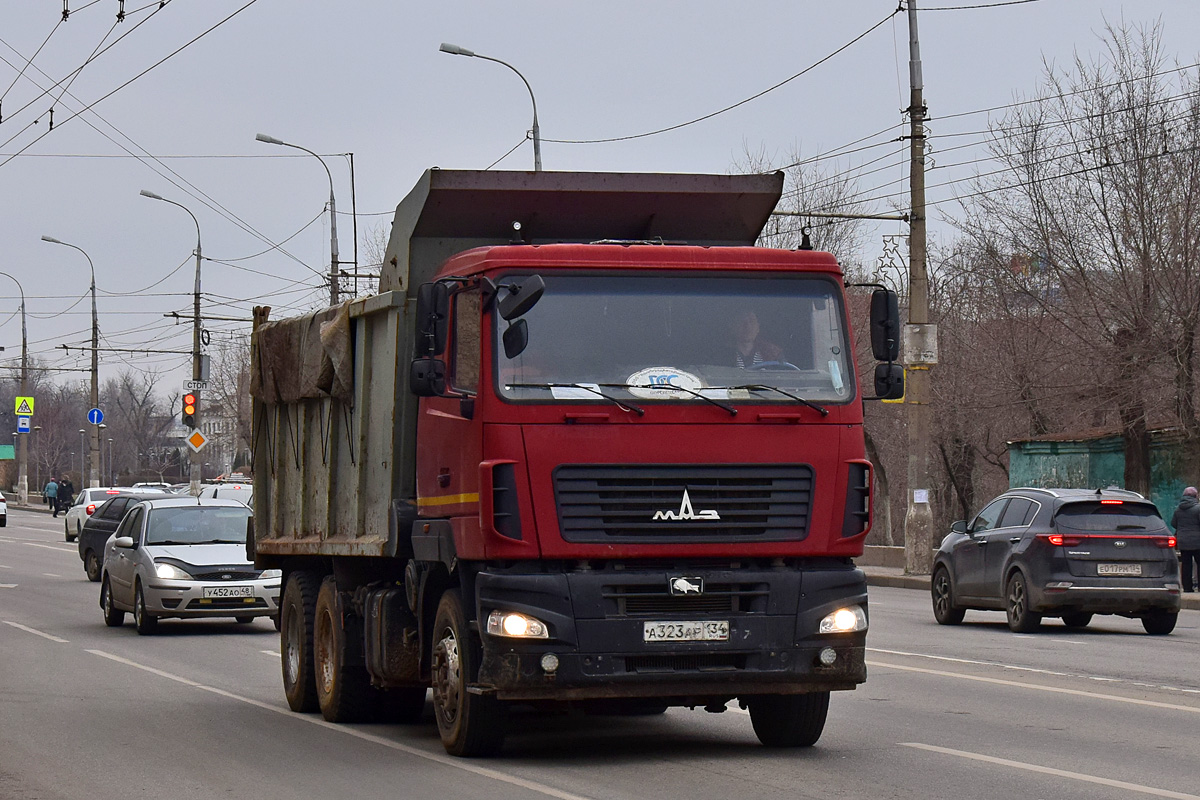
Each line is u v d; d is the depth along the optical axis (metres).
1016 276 68.50
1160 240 59.09
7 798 16.47
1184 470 63.38
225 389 177.62
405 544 19.75
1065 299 64.75
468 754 18.75
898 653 32.44
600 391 17.30
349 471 22.03
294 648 24.88
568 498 17.02
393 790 16.50
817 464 17.62
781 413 17.58
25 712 24.30
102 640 38.16
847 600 17.53
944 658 31.28
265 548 26.45
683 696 17.50
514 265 17.59
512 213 20.39
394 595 20.66
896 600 52.12
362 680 22.61
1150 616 37.59
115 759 19.27
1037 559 37.31
